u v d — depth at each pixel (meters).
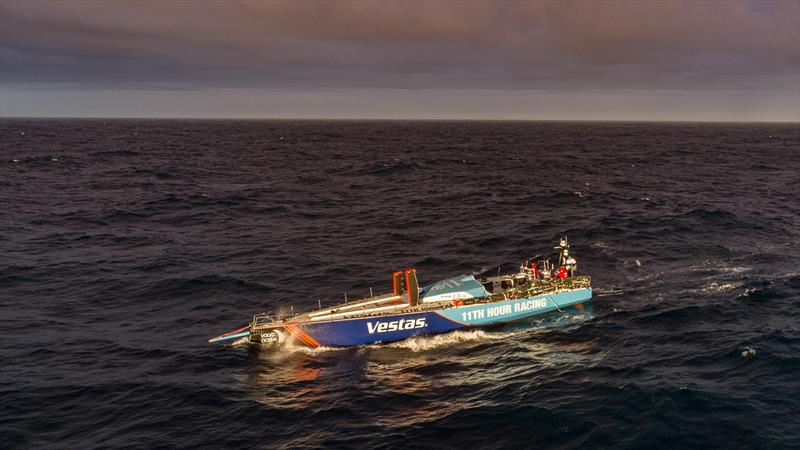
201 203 67.94
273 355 26.92
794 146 185.25
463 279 31.31
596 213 60.59
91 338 28.88
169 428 20.56
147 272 40.22
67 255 44.59
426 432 20.08
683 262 41.16
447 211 63.81
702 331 28.23
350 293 35.94
